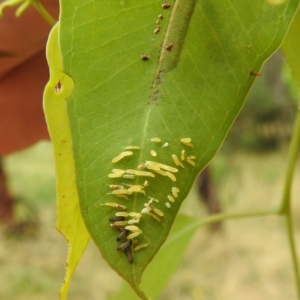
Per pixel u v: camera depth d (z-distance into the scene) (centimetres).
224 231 97
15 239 93
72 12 13
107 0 13
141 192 13
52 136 13
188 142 13
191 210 102
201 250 96
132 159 13
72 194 13
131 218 13
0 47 23
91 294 80
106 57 13
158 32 13
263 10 13
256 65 13
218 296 82
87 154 13
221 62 13
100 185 13
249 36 13
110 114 13
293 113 95
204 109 13
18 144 31
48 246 93
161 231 13
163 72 13
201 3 13
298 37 15
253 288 81
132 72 13
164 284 20
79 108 13
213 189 89
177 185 13
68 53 13
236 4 13
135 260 13
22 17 21
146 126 13
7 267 86
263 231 98
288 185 19
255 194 109
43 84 28
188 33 13
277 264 86
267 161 118
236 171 114
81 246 13
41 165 124
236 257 90
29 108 29
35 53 26
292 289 80
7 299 79
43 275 84
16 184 112
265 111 105
